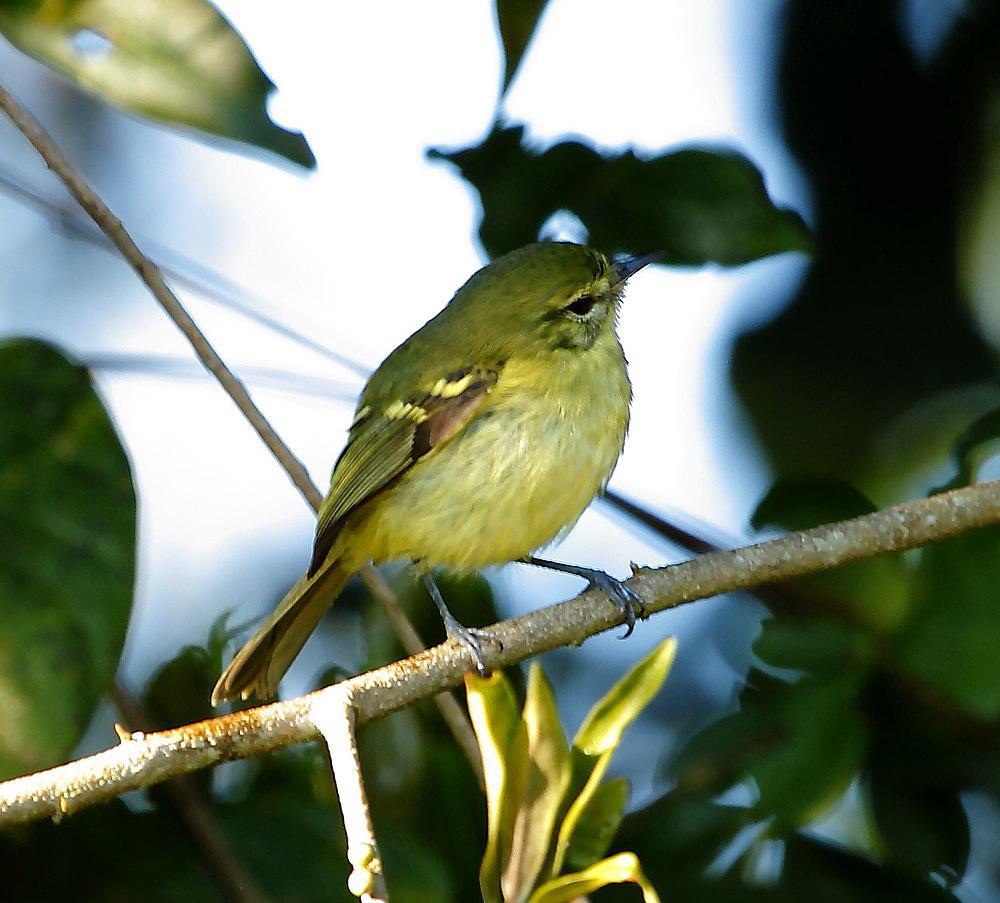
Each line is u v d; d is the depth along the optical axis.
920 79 10.73
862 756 9.34
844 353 11.05
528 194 10.44
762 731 9.27
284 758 9.42
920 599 9.13
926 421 10.87
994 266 10.71
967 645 9.04
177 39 8.80
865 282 10.98
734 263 10.09
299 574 11.16
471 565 10.00
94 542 8.20
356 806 6.89
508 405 9.70
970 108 10.66
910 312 10.93
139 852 8.79
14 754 7.57
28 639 7.83
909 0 10.65
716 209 10.09
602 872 5.96
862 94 10.80
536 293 9.85
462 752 9.41
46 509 8.23
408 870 8.53
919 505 7.92
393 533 9.84
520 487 9.64
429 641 10.51
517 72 8.70
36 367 8.66
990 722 9.21
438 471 9.71
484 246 10.78
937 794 9.39
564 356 9.80
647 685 6.69
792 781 8.85
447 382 9.74
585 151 10.28
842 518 9.89
